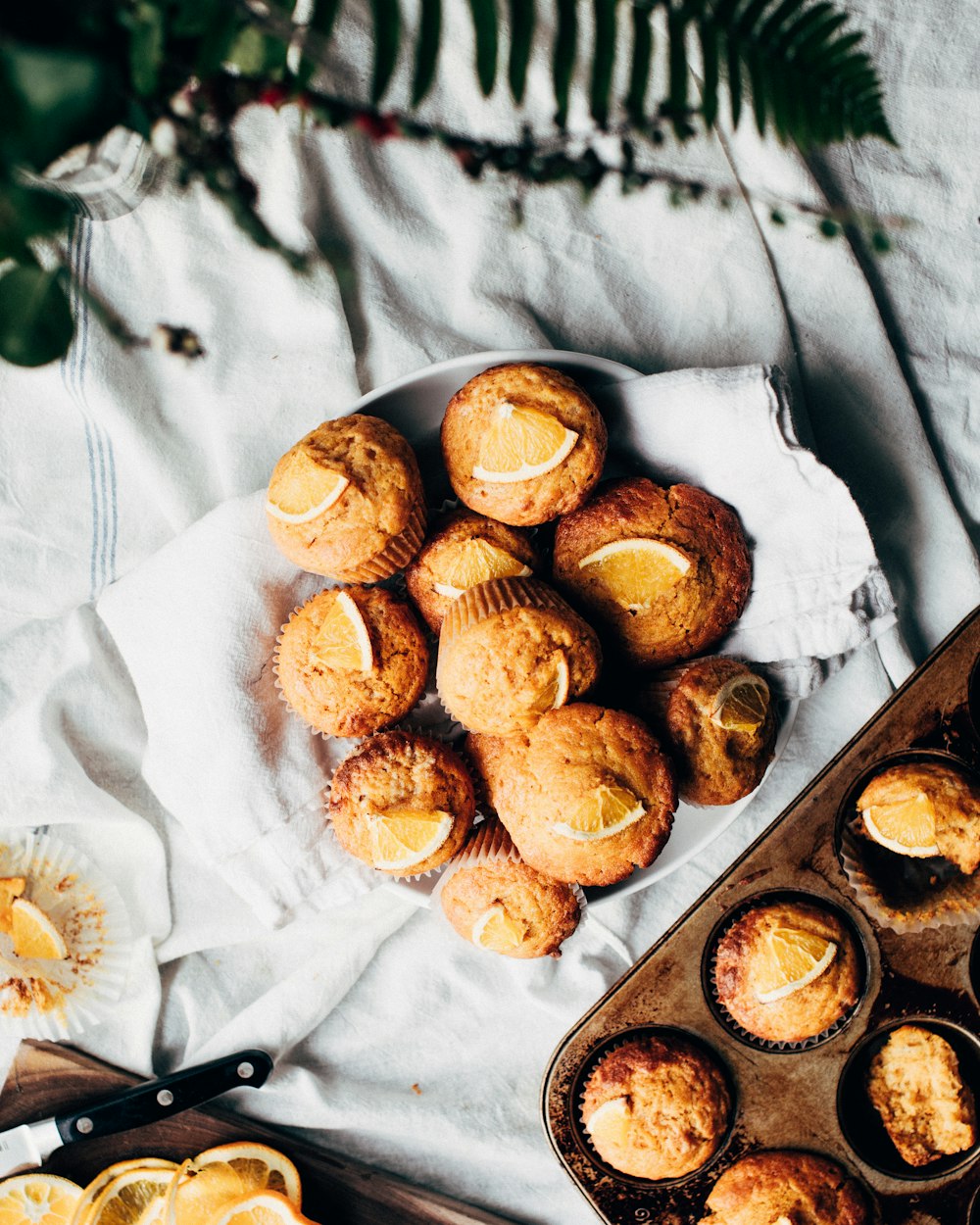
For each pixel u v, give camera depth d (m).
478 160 1.62
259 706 1.53
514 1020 1.83
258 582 1.54
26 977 1.73
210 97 1.06
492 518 1.43
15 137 0.54
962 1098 1.62
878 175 1.75
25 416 1.68
